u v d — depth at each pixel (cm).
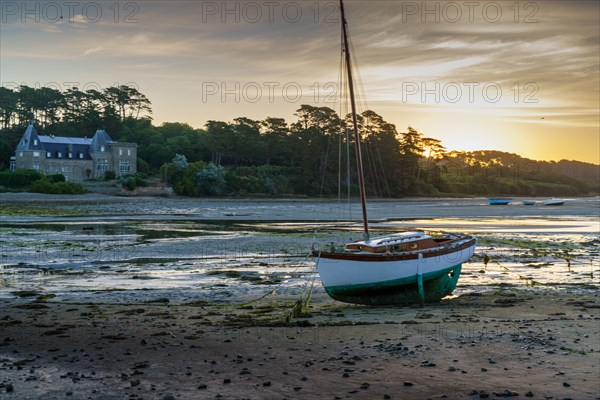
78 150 14162
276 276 2595
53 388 1008
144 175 14075
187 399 958
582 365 1166
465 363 1176
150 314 1702
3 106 17650
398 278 1973
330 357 1214
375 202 14175
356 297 1967
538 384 1048
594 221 7206
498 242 4206
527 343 1338
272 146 17125
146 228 5319
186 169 13962
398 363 1171
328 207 10669
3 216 6656
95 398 962
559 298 2031
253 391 1000
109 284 2370
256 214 7981
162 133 18100
